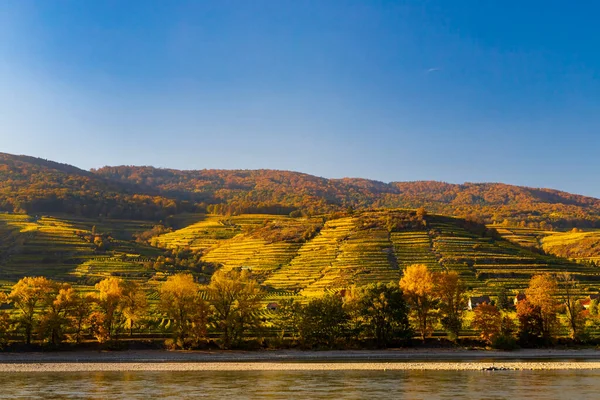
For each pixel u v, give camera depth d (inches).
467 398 3572.8
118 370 4913.9
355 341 6309.1
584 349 6220.5
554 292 6520.7
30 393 3750.0
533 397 3604.8
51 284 6127.0
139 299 6358.3
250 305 6259.8
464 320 7155.5
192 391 3831.2
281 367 5054.1
